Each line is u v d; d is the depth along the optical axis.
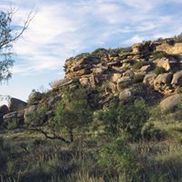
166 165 13.08
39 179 13.73
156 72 58.56
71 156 16.25
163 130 23.80
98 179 12.18
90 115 22.84
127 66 65.31
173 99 46.38
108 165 12.80
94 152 15.91
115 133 16.59
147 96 55.97
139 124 17.50
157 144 18.14
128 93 55.56
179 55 62.31
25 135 33.78
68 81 65.19
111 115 16.75
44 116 34.97
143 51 66.62
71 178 12.67
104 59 69.06
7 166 15.27
